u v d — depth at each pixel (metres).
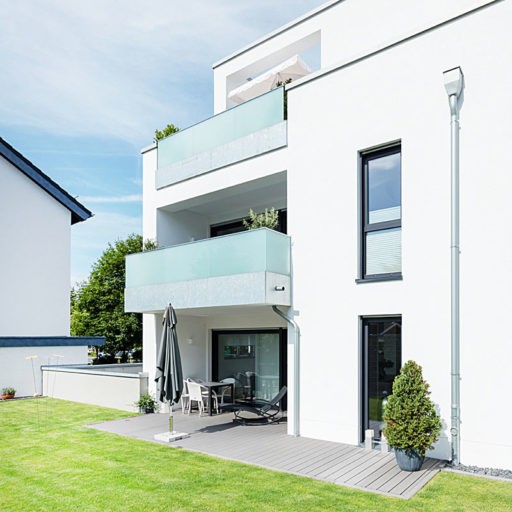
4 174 16.84
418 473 6.54
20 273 17.05
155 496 5.76
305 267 9.16
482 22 7.23
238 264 9.31
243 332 12.91
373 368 8.25
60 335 17.92
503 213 6.86
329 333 8.70
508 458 6.58
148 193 12.95
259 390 12.45
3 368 14.86
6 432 9.55
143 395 11.88
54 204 18.16
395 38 8.16
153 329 12.20
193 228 13.72
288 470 6.73
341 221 8.72
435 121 7.65
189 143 11.77
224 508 5.37
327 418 8.59
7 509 5.43
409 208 7.83
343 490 5.90
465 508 5.32
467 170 7.21
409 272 7.75
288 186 9.59
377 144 8.32
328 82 9.08
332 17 11.03
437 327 7.38
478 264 7.02
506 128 6.92
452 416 6.99
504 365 6.69
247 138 10.38
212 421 10.49
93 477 6.52
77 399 13.92
